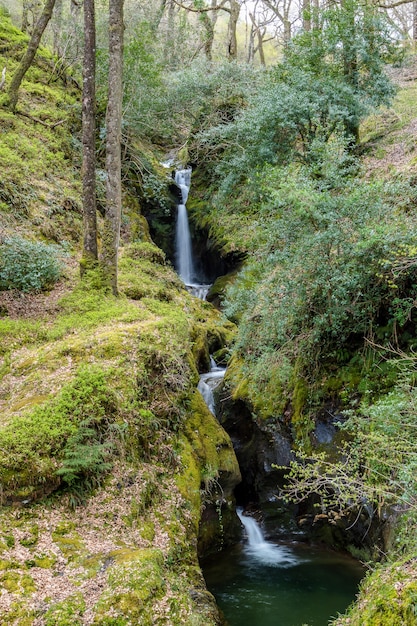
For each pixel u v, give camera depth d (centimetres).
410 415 558
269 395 899
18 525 528
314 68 1273
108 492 609
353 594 663
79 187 1458
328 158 898
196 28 2428
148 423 716
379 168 1173
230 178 1411
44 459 575
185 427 807
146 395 751
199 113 1791
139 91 1623
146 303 1057
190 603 525
